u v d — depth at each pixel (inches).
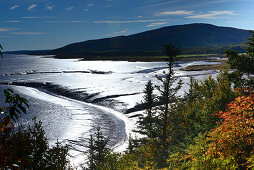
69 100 3636.8
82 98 3686.0
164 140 941.8
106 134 2107.5
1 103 3038.9
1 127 144.0
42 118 2586.1
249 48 942.4
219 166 204.2
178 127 941.8
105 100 3427.7
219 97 607.2
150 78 5605.3
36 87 4790.8
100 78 5846.5
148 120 1141.7
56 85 4731.8
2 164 148.1
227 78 853.2
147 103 1638.8
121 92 3873.0
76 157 1588.3
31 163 169.8
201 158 228.1
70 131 2186.3
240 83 844.0
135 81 5137.8
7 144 167.6
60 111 2930.6
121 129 2239.2
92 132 2170.3
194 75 5408.5
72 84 4842.5
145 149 872.3
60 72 7672.2
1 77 6240.2
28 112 2795.3
